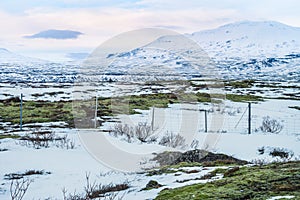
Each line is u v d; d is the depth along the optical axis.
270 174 4.44
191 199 3.93
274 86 43.75
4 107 22.77
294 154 10.17
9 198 5.88
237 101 26.84
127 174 6.99
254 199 3.62
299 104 26.30
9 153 9.53
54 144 10.86
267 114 20.53
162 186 5.45
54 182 6.91
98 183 6.64
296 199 3.41
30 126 16.03
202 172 6.27
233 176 5.01
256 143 11.19
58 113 20.36
